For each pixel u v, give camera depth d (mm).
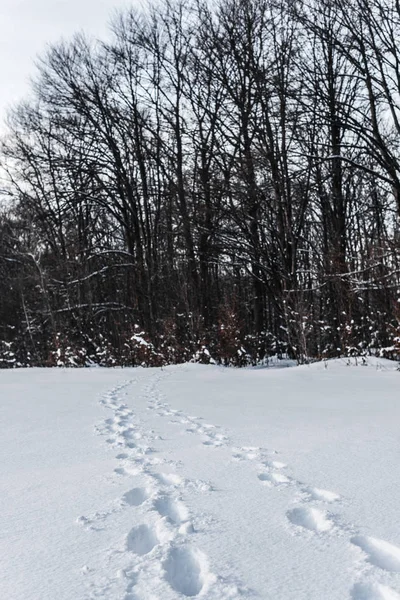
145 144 23812
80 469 3824
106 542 2426
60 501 3098
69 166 23797
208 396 7906
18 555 2344
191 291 19781
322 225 23719
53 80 23938
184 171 22734
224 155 21047
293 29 17453
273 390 8438
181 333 18562
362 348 14273
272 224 19406
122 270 25766
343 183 21219
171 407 6887
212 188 20312
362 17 14172
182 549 2301
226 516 2705
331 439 4480
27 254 23250
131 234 24172
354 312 14867
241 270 26625
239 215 20484
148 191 24453
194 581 2086
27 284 25359
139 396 8305
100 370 14031
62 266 22625
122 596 1895
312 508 2779
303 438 4566
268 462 3805
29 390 9492
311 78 16609
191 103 22844
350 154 19359
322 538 2375
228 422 5535
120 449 4426
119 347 20828
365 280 14453
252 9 19625
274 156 18797
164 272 22391
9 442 4918
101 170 24469
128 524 2645
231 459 3922
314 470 3549
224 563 2139
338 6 14688
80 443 4754
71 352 19047
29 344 26781
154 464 3865
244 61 19672
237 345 17078
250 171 19281
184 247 21719
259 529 2512
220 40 20203
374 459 3775
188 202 21750
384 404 6508
